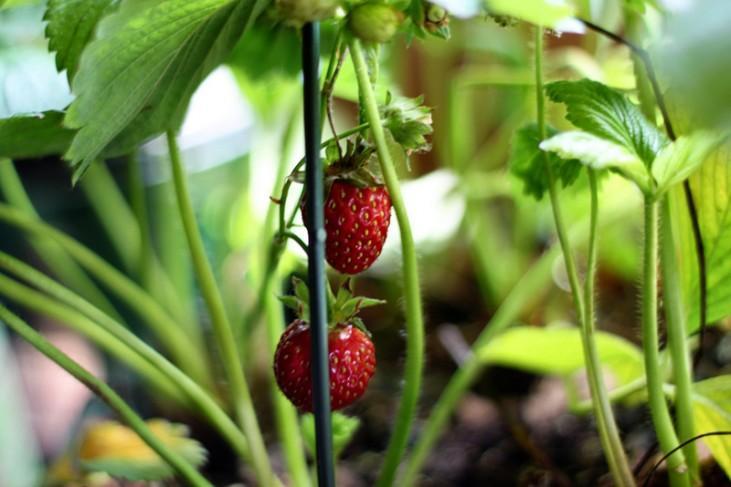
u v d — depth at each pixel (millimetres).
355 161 359
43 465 486
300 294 374
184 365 530
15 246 632
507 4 320
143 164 604
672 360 385
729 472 390
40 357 580
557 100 371
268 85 520
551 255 509
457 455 513
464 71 629
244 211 564
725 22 236
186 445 467
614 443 381
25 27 533
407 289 367
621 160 345
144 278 536
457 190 602
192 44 343
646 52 366
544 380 561
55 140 388
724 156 381
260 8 336
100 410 526
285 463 507
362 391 376
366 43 331
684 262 403
